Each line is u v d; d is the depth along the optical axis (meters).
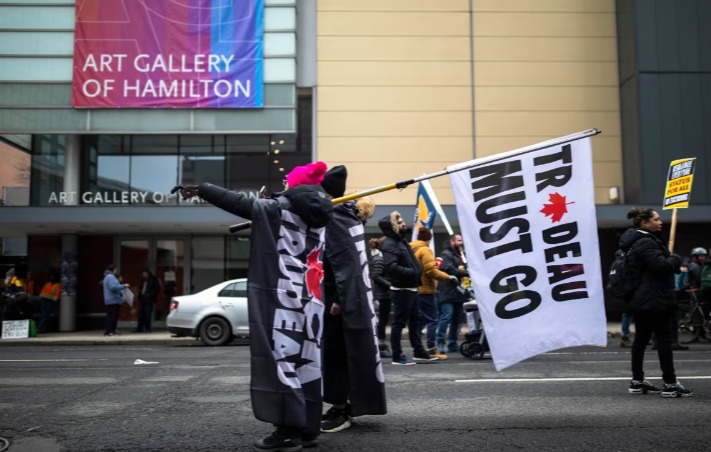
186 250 20.39
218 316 13.96
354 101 19.89
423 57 20.05
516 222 5.26
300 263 4.12
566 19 20.19
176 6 19.19
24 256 21.69
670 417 5.08
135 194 19.86
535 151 5.29
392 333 8.71
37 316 19.66
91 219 17.72
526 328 5.14
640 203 18.31
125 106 18.92
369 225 19.00
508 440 4.37
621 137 19.80
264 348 3.91
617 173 19.69
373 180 19.67
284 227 4.09
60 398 6.12
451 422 4.93
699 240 19.20
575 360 9.28
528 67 20.06
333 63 19.97
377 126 19.83
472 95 19.97
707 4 18.95
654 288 5.93
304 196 4.14
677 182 10.30
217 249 20.48
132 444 4.30
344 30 20.09
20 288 17.12
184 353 11.69
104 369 8.63
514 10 20.20
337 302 4.70
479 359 9.47
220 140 20.14
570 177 5.26
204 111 19.11
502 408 5.48
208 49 19.16
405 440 4.37
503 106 19.97
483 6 20.20
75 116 18.95
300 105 20.33
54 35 19.16
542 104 19.97
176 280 20.33
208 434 4.57
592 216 5.20
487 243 5.24
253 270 4.01
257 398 3.86
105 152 19.98
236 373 8.02
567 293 5.16
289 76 19.27
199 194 4.15
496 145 19.83
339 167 4.73
